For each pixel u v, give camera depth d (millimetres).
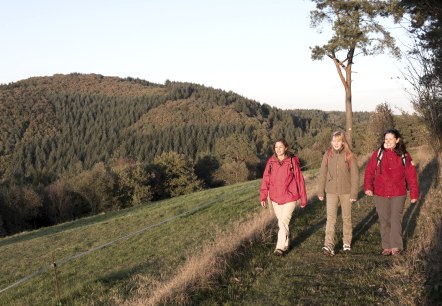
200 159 78688
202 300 5238
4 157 125125
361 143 31125
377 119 28031
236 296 5254
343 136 6547
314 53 21766
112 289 9383
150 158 123500
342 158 6543
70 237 21969
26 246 21531
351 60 21641
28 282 12680
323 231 8031
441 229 6219
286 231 6719
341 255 6453
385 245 6289
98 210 57406
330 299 4852
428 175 12109
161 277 8242
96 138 151125
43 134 154375
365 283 5215
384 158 6289
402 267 5414
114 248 15516
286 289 5270
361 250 6641
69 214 57969
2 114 165000
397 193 6188
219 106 181250
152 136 147500
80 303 8859
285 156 6711
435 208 7930
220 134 138750
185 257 11008
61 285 11570
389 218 6297
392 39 20500
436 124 11742
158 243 14930
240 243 7008
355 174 6496
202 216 17547
